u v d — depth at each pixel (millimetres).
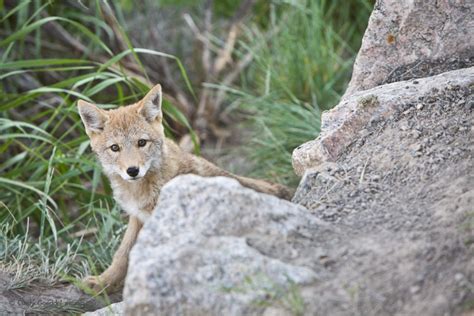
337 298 5906
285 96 15094
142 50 12133
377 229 6789
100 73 12047
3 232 10961
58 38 16438
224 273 6148
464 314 5555
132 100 16188
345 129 8594
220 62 17844
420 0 9594
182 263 6191
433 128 8156
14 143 14781
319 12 15570
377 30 9867
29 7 16375
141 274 6105
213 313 5977
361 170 8039
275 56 15898
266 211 6809
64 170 12523
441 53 9570
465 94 8391
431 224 6594
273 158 13797
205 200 6723
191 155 10719
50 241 11672
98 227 11750
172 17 19406
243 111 17312
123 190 10164
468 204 6629
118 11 16906
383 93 8766
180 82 18172
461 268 5941
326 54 15328
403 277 5996
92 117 10336
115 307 8078
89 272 10461
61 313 9031
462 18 9484
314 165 8656
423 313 5660
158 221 6621
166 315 6012
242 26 18000
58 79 16625
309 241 6656
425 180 7457
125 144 9977
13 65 11797
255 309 5930
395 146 8133
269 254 6434
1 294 9078
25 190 12352
